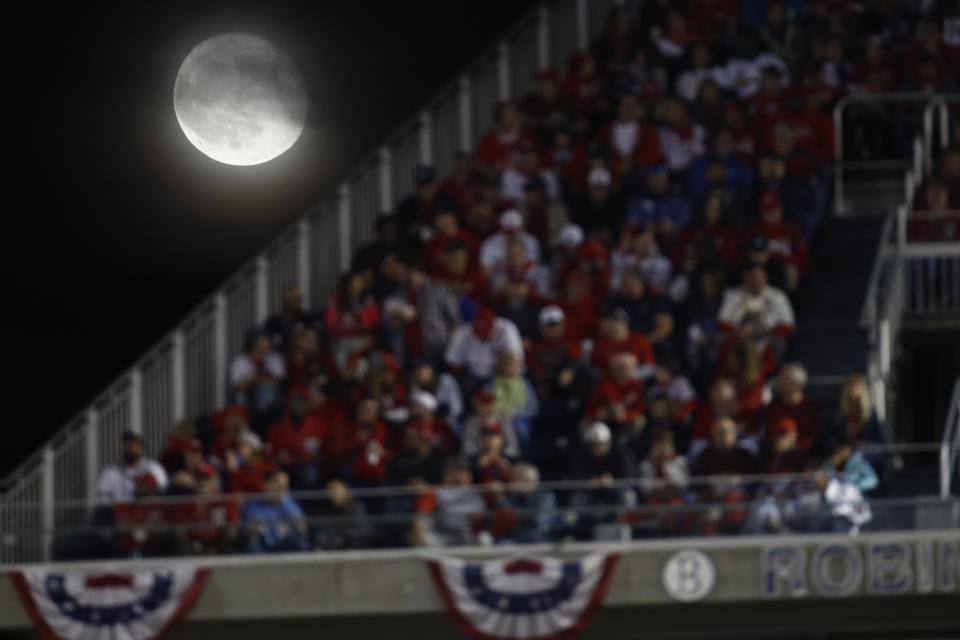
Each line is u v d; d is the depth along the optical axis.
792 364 65.69
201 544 62.81
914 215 75.12
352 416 69.75
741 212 74.81
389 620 63.25
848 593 61.66
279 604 62.38
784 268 72.25
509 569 62.03
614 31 86.44
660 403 66.81
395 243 76.94
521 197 80.12
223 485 67.50
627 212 76.75
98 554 62.94
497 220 78.31
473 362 71.00
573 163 80.50
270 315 78.06
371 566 62.25
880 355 70.25
